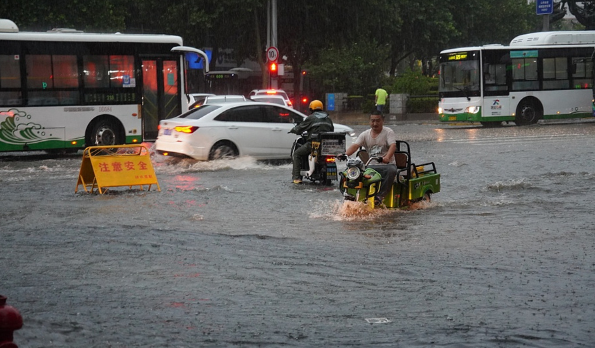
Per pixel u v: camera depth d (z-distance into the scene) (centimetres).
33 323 994
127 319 1020
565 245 1519
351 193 1955
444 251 1473
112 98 3888
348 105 8575
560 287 1191
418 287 1200
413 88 7762
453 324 995
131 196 2303
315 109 2655
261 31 8450
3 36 3612
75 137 3794
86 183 2427
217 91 7888
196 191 2405
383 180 1964
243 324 999
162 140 3197
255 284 1224
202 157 3120
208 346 902
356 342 920
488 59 5656
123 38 3919
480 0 10869
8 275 1292
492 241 1567
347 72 8862
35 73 3691
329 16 8475
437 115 7456
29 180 2755
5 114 3625
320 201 2180
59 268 1345
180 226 1772
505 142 4206
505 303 1099
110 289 1191
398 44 10369
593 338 931
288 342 919
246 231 1703
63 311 1059
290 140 3297
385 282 1234
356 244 1547
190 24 7812
